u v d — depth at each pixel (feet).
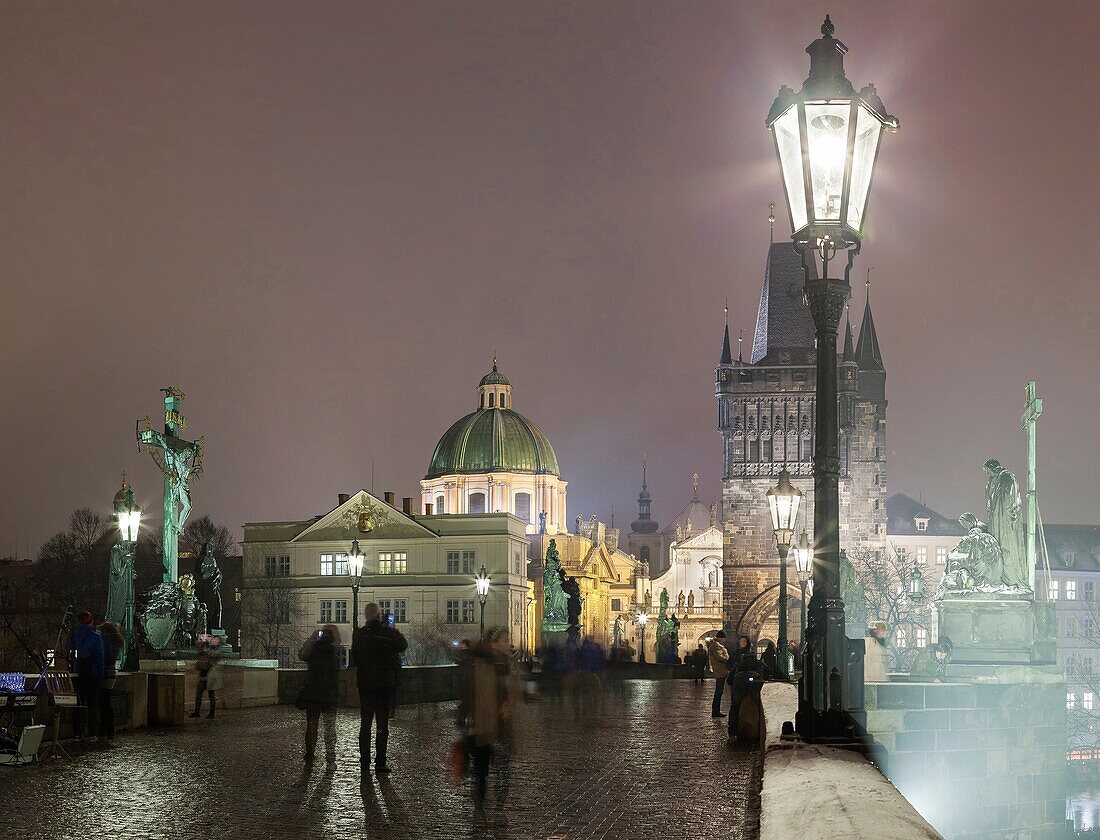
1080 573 472.44
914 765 110.83
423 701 169.58
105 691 102.27
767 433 429.79
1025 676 122.42
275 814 60.39
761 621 423.23
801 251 55.93
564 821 58.59
